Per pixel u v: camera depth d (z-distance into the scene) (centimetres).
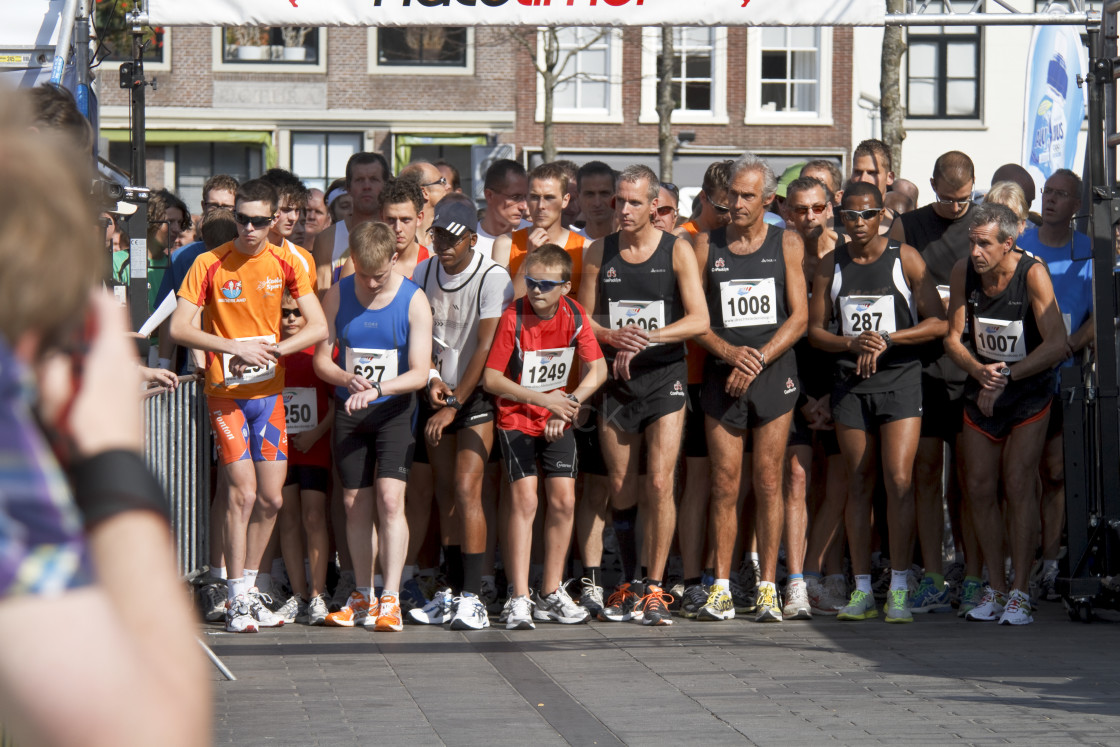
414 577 1636
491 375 1477
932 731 1036
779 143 6334
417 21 1600
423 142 6400
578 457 1589
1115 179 1599
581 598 1609
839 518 1633
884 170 1934
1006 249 1517
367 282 1470
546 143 5500
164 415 1376
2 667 206
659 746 993
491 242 1694
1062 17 1619
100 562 230
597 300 1539
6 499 211
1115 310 1599
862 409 1556
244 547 1499
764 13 1620
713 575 1700
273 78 6356
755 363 1496
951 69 6288
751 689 1188
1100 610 1588
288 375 1555
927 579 1634
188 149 6369
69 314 225
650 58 6281
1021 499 1542
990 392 1523
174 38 6288
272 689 1186
